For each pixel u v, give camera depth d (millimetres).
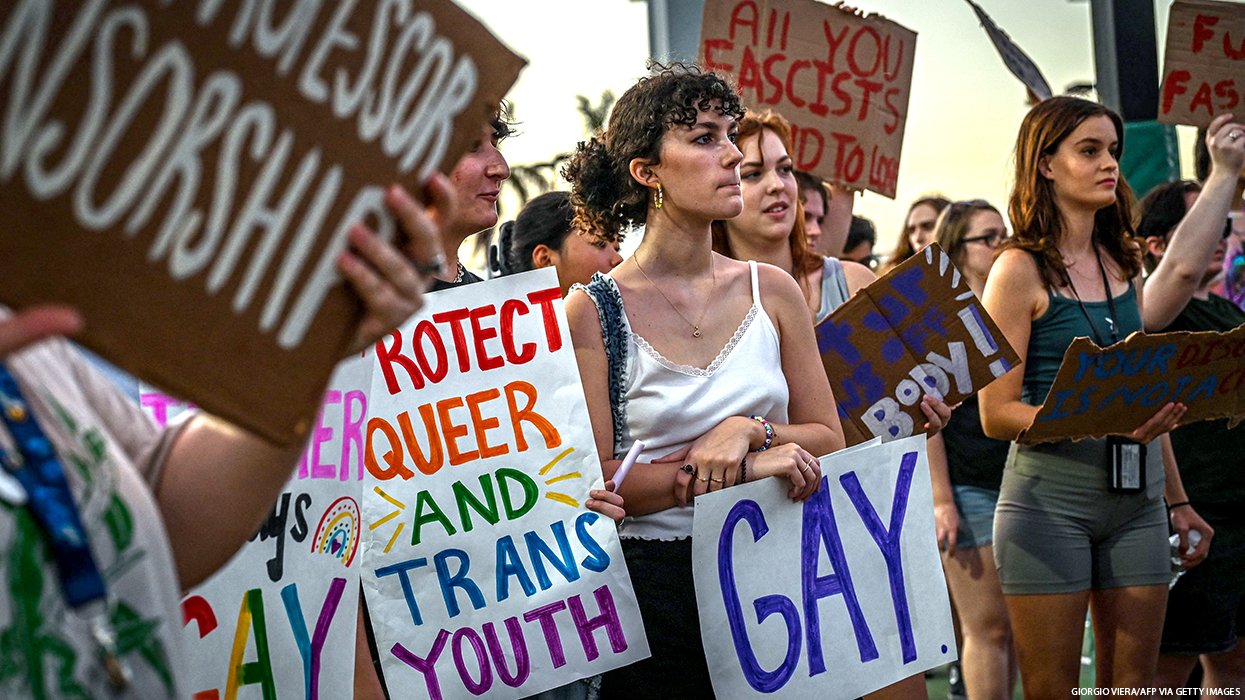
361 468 2668
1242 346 3840
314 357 1406
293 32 1380
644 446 2969
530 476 2980
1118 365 3703
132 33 1288
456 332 2996
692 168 3000
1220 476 4508
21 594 1271
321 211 1400
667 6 6164
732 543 2953
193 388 1328
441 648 2910
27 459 1320
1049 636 3887
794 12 4887
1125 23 7781
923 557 3172
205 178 1333
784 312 3188
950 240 5957
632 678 3020
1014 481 3959
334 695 2557
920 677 3381
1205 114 5500
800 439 3070
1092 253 4070
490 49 1536
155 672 1381
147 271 1305
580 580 2953
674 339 3039
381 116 1444
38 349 1459
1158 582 3936
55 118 1254
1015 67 5535
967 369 3465
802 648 3000
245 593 2414
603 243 3742
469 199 3211
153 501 1459
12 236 1239
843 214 5203
